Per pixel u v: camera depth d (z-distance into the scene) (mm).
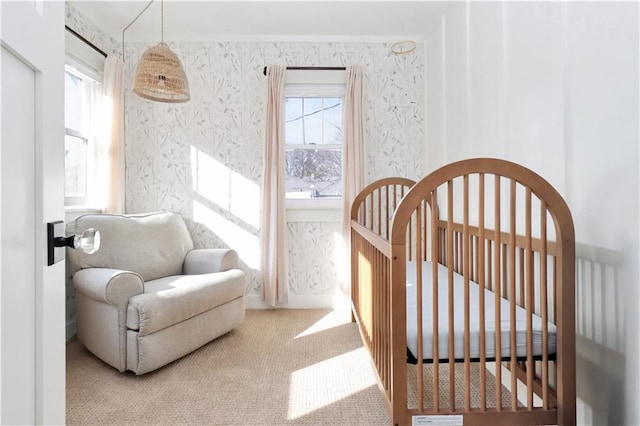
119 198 2869
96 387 1832
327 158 3234
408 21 2916
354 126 3025
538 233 1594
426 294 1743
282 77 3016
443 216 2799
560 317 1240
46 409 667
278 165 3021
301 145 3199
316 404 1694
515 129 1816
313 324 2750
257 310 3102
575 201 1418
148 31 3023
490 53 2053
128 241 2439
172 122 3135
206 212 3145
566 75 1456
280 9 2723
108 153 2785
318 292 3182
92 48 2695
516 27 1799
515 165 1255
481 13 2150
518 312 1496
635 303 1159
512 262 1276
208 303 2234
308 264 3180
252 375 1965
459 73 2467
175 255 2686
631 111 1164
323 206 3158
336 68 3090
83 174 2795
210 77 3131
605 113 1267
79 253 2211
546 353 1249
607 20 1254
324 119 3221
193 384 1867
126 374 1965
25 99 606
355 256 2588
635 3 1146
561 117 1486
